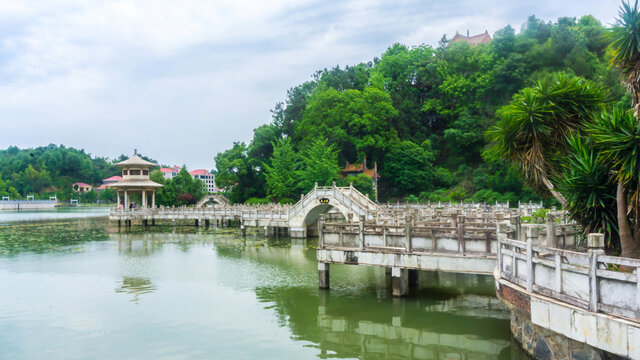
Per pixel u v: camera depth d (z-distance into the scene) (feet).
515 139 59.62
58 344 49.65
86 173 621.31
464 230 57.06
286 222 150.61
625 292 27.48
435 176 258.57
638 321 26.50
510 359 44.55
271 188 251.39
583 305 30.12
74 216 304.50
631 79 45.44
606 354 29.89
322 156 231.91
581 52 192.65
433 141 290.76
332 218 161.68
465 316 57.77
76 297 70.18
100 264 100.32
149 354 46.65
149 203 395.34
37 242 144.25
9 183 529.86
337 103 264.11
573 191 47.88
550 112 56.08
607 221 46.24
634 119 40.50
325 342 50.16
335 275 84.23
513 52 228.84
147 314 60.75
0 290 75.05
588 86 57.67
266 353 47.01
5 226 211.61
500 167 227.81
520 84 218.38
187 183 349.41
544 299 33.47
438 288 72.18
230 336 51.96
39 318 59.21
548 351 35.68
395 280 64.59
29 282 81.41
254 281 80.89
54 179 585.22
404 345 49.06
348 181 230.89
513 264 40.27
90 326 55.83
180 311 62.08
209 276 85.87
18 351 47.75
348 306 62.95
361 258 66.18
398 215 85.40
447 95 281.74
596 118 48.37
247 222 160.15
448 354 46.42
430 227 59.77
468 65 269.64
